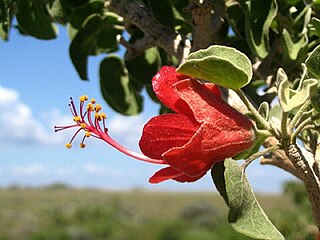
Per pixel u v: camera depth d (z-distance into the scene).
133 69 0.28
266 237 0.16
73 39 0.28
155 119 0.17
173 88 0.17
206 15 0.22
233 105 0.21
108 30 0.29
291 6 0.24
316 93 0.16
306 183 0.17
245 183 0.16
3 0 0.26
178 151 0.16
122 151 0.19
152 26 0.25
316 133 0.21
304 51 0.23
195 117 0.16
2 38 0.28
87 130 0.19
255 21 0.23
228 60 0.16
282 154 0.21
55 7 0.28
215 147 0.16
